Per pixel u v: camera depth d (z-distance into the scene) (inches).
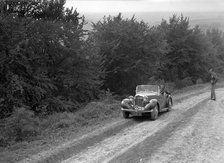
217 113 676.1
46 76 714.8
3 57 629.3
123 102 633.0
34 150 393.7
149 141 431.8
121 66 1043.3
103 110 693.9
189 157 357.7
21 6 784.9
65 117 603.8
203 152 377.4
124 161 344.2
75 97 824.3
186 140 435.2
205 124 549.3
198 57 1856.5
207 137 452.1
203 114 661.9
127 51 1061.8
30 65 694.5
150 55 1129.4
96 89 915.4
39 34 712.4
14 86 624.7
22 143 436.5
